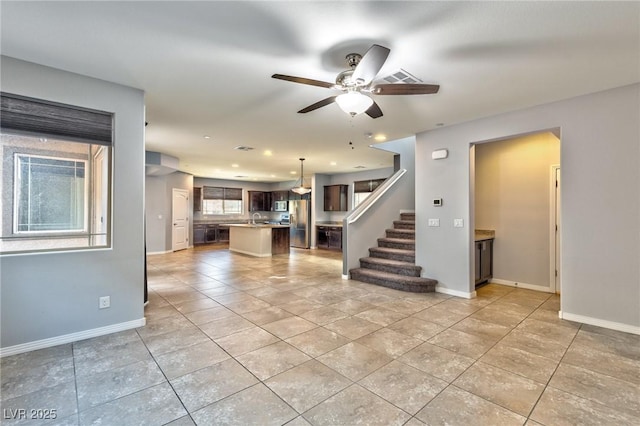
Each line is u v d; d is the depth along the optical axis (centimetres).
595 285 324
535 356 255
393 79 291
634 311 303
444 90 317
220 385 211
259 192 1280
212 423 174
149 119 417
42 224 286
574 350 266
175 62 261
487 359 250
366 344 277
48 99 268
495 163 511
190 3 185
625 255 308
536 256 468
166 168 700
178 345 273
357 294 443
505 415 181
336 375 225
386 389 207
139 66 269
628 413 183
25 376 221
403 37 222
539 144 467
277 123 435
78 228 302
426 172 471
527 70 274
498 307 384
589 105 326
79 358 248
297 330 309
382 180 912
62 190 295
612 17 198
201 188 1138
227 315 353
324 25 208
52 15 196
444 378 221
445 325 323
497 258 507
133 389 206
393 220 644
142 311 320
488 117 402
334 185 1017
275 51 243
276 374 226
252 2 183
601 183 320
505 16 198
